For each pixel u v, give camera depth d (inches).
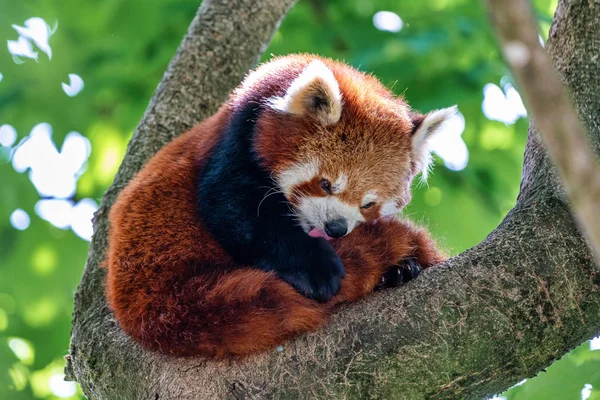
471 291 245.9
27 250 639.1
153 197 320.5
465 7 625.0
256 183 342.3
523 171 296.8
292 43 627.5
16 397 542.6
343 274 278.8
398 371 235.9
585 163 106.9
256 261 321.1
